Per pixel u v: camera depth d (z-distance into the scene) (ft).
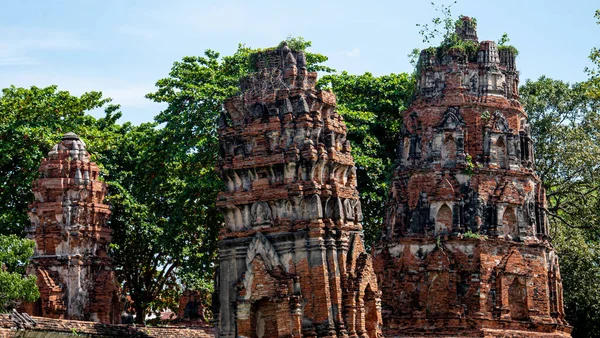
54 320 164.96
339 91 250.98
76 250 205.36
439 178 219.82
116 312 208.95
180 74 233.96
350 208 158.10
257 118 157.07
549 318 218.59
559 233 259.39
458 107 222.89
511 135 223.71
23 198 241.76
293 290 150.61
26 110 250.98
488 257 215.72
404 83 249.75
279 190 153.79
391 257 221.25
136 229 246.47
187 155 222.69
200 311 221.46
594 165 261.03
